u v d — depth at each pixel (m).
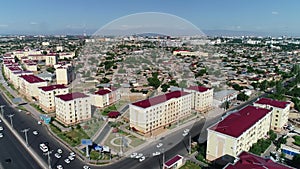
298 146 73.69
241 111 78.19
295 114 103.62
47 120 91.44
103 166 59.53
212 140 62.66
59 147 72.62
